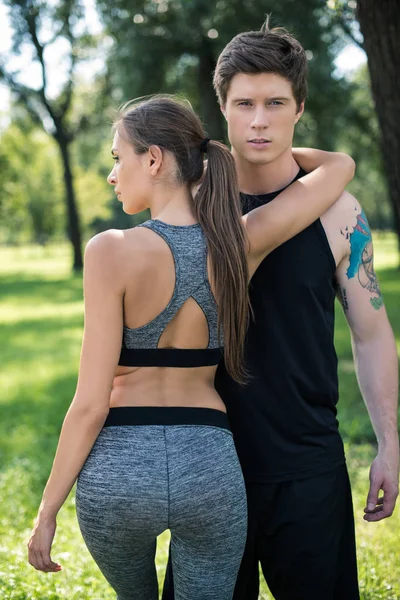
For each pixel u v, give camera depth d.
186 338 1.96
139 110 2.02
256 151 2.17
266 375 2.19
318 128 18.95
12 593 3.00
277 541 2.22
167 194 2.01
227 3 13.88
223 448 1.94
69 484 1.89
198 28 15.30
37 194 51.59
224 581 1.99
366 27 4.00
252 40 2.14
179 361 1.95
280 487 2.20
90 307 1.89
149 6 16.45
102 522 1.86
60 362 11.11
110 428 1.90
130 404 1.92
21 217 51.84
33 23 27.09
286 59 2.12
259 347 2.19
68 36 27.59
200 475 1.87
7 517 4.38
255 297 2.19
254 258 2.08
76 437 1.87
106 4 16.70
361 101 21.00
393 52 3.95
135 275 1.88
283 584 2.26
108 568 1.98
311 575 2.21
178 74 18.14
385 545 3.66
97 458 1.88
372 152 22.48
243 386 2.20
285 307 2.18
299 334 2.19
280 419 2.19
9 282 28.72
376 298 2.32
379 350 2.34
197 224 1.98
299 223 2.12
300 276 2.18
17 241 75.19
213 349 2.01
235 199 2.01
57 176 51.91
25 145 36.59
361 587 3.18
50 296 22.28
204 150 2.04
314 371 2.21
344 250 2.25
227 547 1.95
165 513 1.84
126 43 16.78
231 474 1.93
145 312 1.91
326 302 2.24
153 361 1.94
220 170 2.01
